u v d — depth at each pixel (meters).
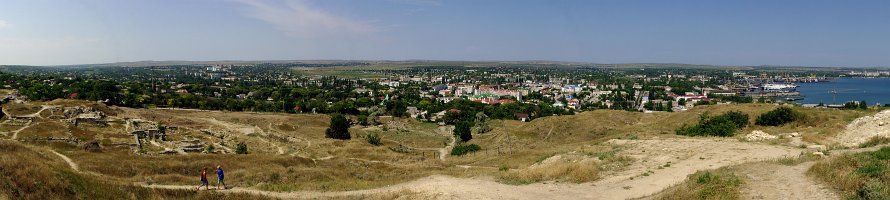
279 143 73.50
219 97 187.75
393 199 25.34
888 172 17.67
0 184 19.14
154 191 26.66
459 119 131.62
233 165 42.03
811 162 24.83
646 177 27.12
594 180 27.70
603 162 32.66
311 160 49.50
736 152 32.81
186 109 128.50
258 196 28.20
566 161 36.28
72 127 62.81
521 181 28.41
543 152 49.88
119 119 76.12
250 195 28.25
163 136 65.25
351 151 64.81
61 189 21.34
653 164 30.94
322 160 52.19
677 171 27.98
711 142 37.84
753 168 24.03
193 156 45.22
